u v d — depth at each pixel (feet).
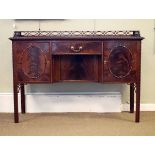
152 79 10.02
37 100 9.95
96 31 9.79
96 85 10.00
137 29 9.84
